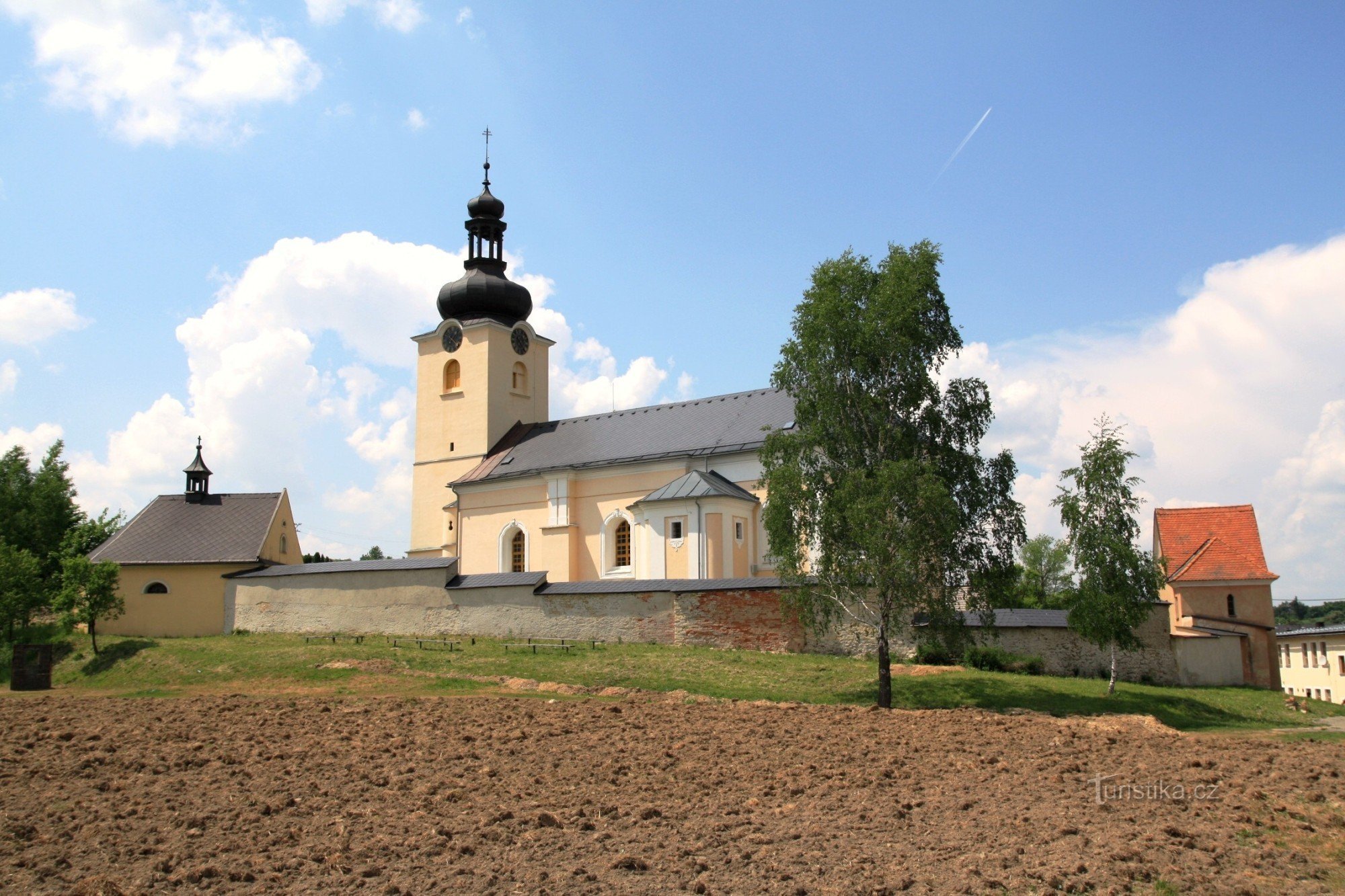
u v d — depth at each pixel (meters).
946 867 14.77
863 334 36.28
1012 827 17.00
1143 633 42.66
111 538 58.97
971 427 37.62
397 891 13.66
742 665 38.38
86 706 30.52
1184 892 13.83
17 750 23.20
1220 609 57.06
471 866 14.77
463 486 64.94
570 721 28.02
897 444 36.53
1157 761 23.23
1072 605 38.00
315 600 52.44
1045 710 33.47
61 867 14.72
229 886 13.90
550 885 13.93
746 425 57.47
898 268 37.41
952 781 20.83
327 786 19.84
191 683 39.47
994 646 41.53
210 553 57.03
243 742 24.50
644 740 25.14
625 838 16.33
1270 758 23.69
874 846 15.92
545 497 61.38
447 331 72.00
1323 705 39.16
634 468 57.88
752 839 16.25
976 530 36.41
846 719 28.70
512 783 20.31
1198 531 60.50
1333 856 15.60
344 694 34.50
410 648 42.78
